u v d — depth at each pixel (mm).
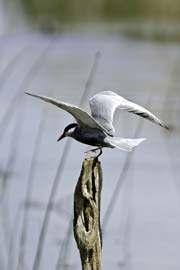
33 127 19656
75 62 30281
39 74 27234
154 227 13828
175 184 15617
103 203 14633
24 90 23953
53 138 18703
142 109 7727
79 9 43469
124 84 25766
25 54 31125
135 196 15008
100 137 7293
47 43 34062
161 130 19281
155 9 41469
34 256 11938
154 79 26547
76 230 8023
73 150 17719
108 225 13773
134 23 39594
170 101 22469
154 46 33562
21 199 14180
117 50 32844
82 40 35000
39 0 45625
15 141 18062
